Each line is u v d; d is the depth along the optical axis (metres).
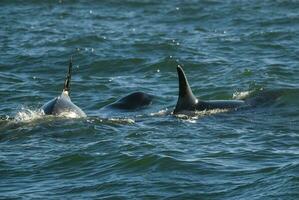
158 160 48.16
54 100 60.69
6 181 46.34
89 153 50.25
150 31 104.75
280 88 67.00
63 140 54.03
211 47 92.81
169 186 44.22
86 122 57.78
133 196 43.06
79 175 46.81
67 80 62.50
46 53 90.12
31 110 63.44
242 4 119.81
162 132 55.75
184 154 49.69
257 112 61.78
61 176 46.81
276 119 59.75
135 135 54.81
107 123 58.00
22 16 116.06
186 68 81.81
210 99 69.19
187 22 111.31
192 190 43.59
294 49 90.31
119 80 78.06
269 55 87.56
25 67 84.38
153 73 80.94
